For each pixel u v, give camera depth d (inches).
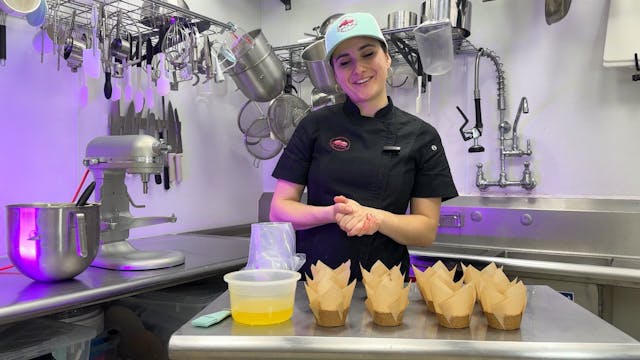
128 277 51.5
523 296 27.7
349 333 27.3
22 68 64.9
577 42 83.0
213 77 74.6
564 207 83.4
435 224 47.9
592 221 77.7
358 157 48.4
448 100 94.3
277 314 29.1
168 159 86.6
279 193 51.4
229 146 103.2
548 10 77.3
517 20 87.9
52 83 68.5
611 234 76.3
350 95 48.3
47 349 43.7
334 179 48.8
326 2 107.1
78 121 72.0
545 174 85.9
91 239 50.0
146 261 55.5
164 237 82.8
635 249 74.8
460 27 79.0
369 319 30.1
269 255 38.1
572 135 83.7
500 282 30.9
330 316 28.4
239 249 70.4
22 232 46.8
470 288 28.2
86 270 55.2
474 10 91.5
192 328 28.3
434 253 72.7
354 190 48.3
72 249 47.9
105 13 66.3
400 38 82.7
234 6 105.6
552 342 25.2
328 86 85.0
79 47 65.7
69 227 47.8
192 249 70.3
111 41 68.2
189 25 74.2
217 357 26.3
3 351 41.4
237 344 26.2
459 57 93.0
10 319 39.4
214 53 74.9
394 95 100.1
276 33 113.4
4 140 63.1
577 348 24.6
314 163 50.6
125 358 58.1
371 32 43.3
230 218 103.7
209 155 97.9
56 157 69.2
